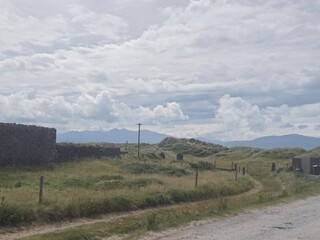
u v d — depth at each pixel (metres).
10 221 15.94
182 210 21.98
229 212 21.06
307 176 51.50
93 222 18.34
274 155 108.00
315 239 14.93
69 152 44.41
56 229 16.44
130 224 17.22
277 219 19.44
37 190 22.84
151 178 32.19
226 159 113.44
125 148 88.38
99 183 27.50
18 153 36.28
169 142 146.25
